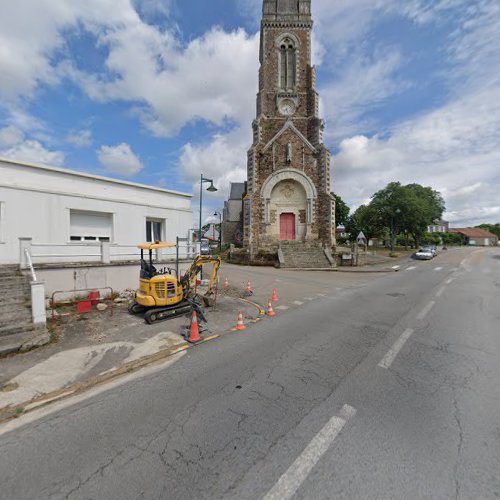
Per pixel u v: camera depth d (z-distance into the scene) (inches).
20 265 342.3
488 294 423.5
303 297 420.5
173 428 126.1
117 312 324.8
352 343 226.5
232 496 91.1
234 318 307.0
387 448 109.8
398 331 254.7
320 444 113.3
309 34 1048.2
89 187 461.4
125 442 117.8
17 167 389.7
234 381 167.9
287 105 1032.2
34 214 397.1
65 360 199.0
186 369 186.1
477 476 95.8
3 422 133.9
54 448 115.2
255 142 1012.5
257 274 689.0
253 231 978.7
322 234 972.6
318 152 987.9
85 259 441.1
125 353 211.2
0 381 170.1
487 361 189.3
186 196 602.2
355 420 128.0
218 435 120.7
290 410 137.3
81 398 153.6
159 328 269.0
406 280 595.8
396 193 1325.0
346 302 382.6
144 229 526.0
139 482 97.7
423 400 143.5
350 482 95.0
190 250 535.5
